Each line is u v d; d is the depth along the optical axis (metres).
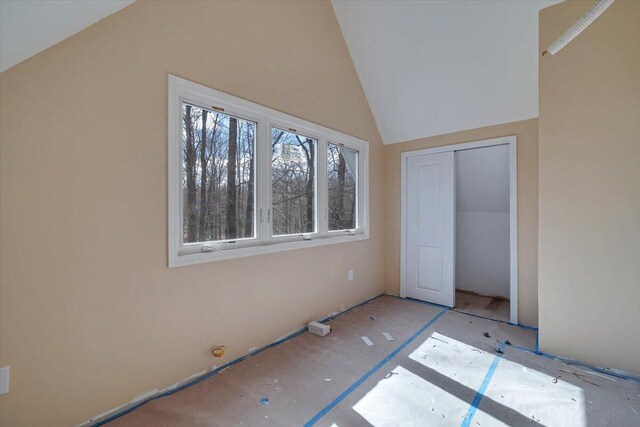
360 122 3.45
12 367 1.31
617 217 2.05
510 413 1.64
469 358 2.25
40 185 1.36
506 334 2.70
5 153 1.28
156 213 1.74
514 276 2.97
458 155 3.70
